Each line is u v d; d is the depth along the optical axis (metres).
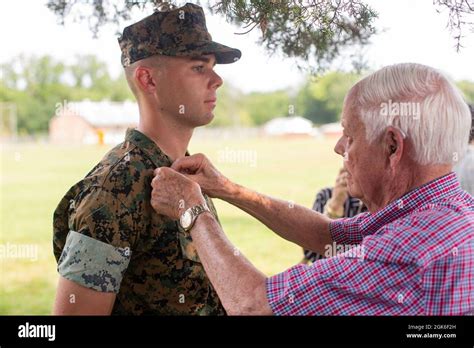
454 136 1.21
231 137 24.17
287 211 1.61
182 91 1.39
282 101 27.88
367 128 1.25
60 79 26.80
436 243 1.14
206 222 1.28
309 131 22.27
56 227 1.37
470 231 1.17
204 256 1.25
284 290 1.17
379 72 1.26
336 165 13.89
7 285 5.84
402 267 1.13
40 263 6.72
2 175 13.66
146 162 1.36
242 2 1.47
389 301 1.14
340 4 1.53
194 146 19.06
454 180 1.25
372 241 1.16
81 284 1.25
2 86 26.48
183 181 1.32
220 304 1.47
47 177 13.40
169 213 1.31
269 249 6.50
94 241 1.26
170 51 1.36
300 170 13.05
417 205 1.24
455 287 1.13
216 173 1.53
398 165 1.24
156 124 1.43
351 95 1.28
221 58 1.48
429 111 1.20
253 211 1.60
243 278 1.20
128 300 1.38
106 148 19.59
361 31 1.87
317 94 26.84
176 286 1.38
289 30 1.70
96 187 1.30
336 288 1.15
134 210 1.31
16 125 26.31
